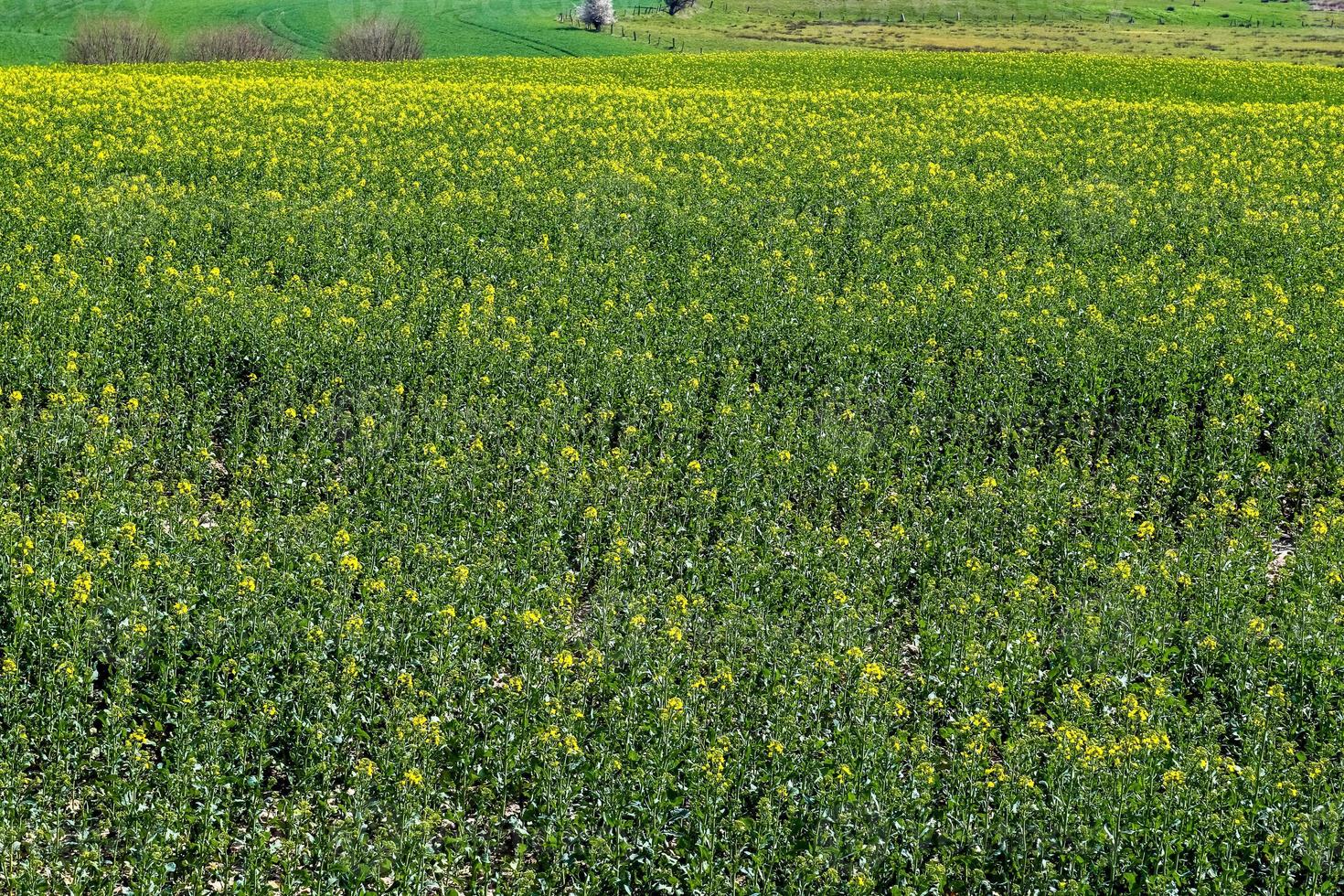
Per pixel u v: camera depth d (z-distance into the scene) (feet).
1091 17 376.48
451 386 54.95
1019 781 29.40
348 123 112.57
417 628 36.06
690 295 67.87
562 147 105.29
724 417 50.96
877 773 30.14
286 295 63.62
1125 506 45.47
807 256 75.46
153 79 140.56
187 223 77.61
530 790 30.48
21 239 74.43
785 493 46.80
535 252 74.59
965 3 402.93
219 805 29.76
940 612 38.42
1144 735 32.09
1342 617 37.65
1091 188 92.84
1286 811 29.43
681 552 41.83
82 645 33.78
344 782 31.24
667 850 29.27
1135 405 55.26
